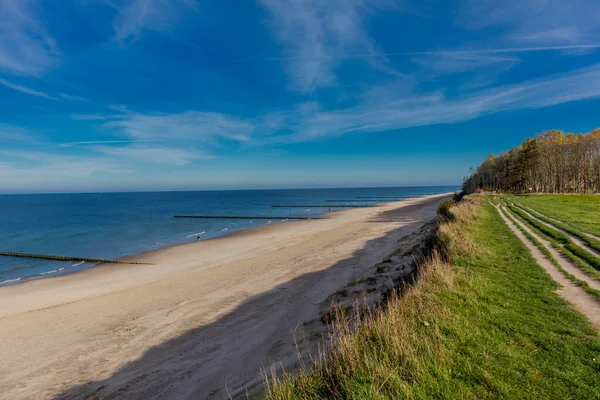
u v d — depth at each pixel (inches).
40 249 1183.6
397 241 871.7
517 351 173.5
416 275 337.4
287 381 154.6
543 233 584.7
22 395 293.9
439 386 139.7
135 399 266.4
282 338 335.6
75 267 892.6
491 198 1620.3
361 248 829.8
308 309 422.6
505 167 2755.9
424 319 202.1
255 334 362.6
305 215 2442.2
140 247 1179.3
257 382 235.8
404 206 2748.5
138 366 324.8
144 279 702.5
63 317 479.8
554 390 140.0
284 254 852.0
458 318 207.9
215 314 446.3
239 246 1061.8
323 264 684.7
